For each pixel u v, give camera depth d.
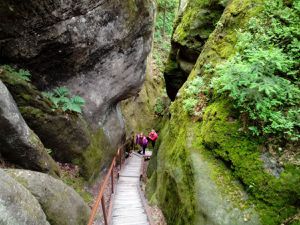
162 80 32.22
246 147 5.03
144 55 13.52
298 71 5.42
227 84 5.30
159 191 7.59
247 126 5.24
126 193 10.61
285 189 4.37
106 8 9.78
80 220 6.43
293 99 5.13
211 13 11.80
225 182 4.96
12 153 6.80
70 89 10.52
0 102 6.18
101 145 12.22
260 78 5.00
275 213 4.30
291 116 4.89
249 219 4.39
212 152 5.49
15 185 4.15
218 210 4.63
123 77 12.81
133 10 11.01
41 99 8.91
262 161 4.76
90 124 11.57
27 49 8.67
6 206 3.64
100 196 5.71
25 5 7.86
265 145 4.92
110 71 11.84
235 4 8.18
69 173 9.62
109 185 11.54
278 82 5.14
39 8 8.06
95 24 9.76
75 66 10.21
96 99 11.70
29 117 8.42
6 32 8.14
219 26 8.44
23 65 9.02
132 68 13.05
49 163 7.73
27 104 8.45
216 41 8.17
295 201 4.28
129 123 22.44
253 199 4.57
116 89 12.88
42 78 9.65
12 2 7.68
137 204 8.78
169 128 8.61
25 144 6.82
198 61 8.81
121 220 7.42
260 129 5.07
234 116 5.54
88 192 9.96
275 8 6.69
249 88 5.16
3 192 3.69
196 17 12.13
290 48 5.78
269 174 4.59
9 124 6.38
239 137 5.22
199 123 6.39
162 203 7.02
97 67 11.17
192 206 5.04
